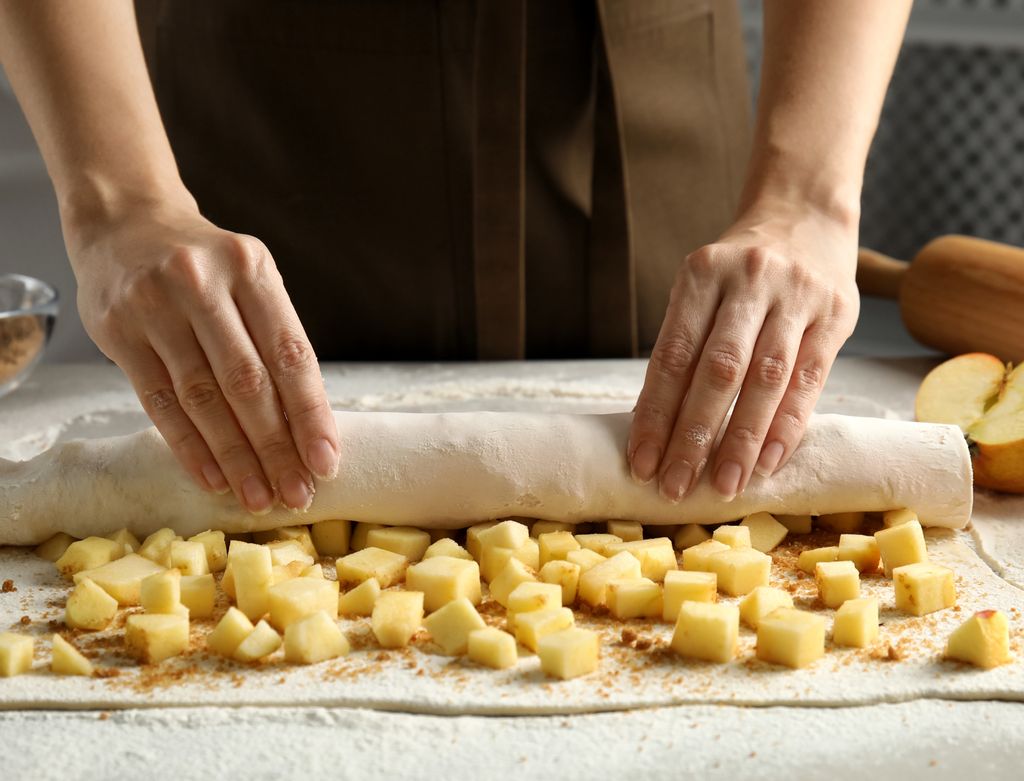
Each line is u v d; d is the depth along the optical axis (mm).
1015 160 3166
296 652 1022
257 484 1191
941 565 1226
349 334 1976
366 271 1919
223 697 971
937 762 898
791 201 1402
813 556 1214
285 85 1808
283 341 1166
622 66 1857
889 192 3330
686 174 1965
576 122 1848
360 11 1755
